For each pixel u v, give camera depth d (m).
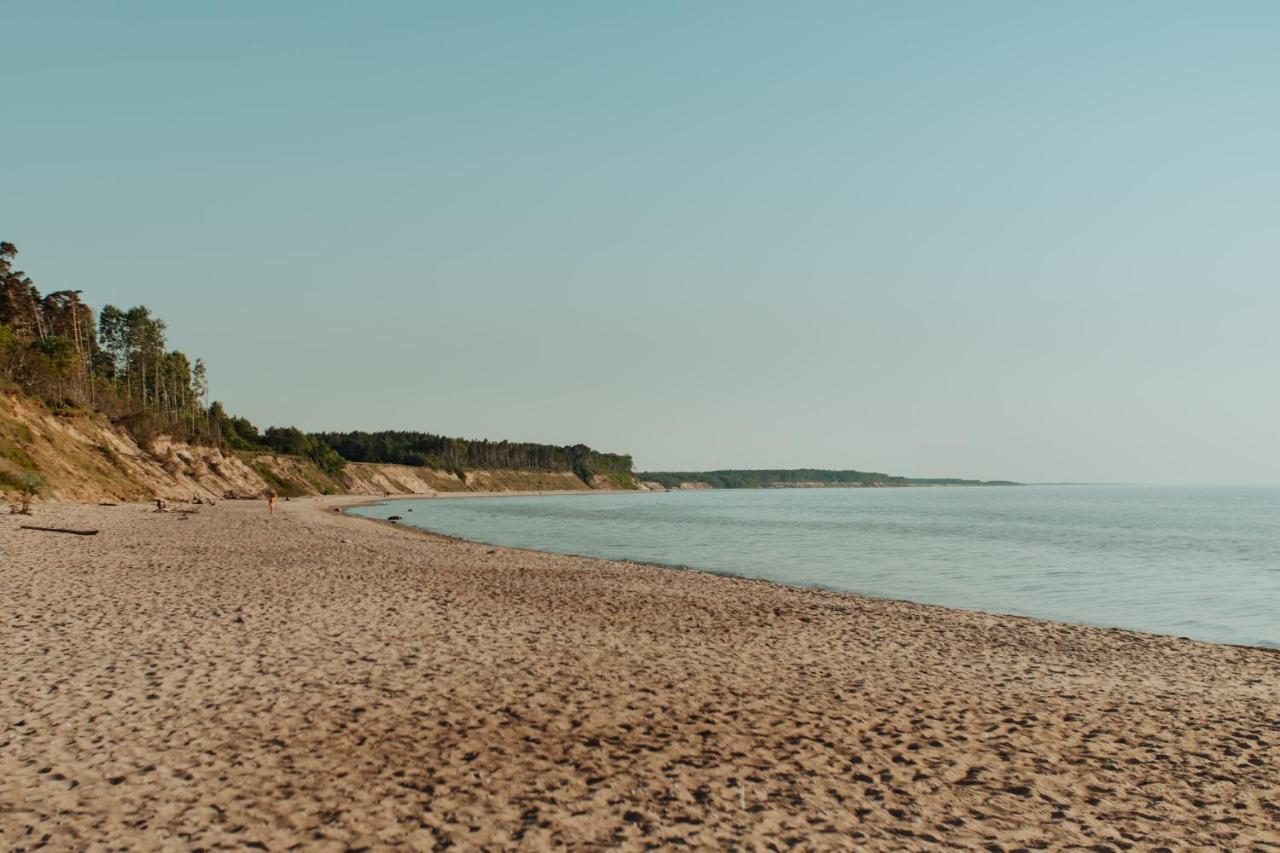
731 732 11.55
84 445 80.06
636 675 14.66
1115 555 50.19
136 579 24.02
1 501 53.34
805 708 12.98
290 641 16.08
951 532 73.00
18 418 69.94
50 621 17.05
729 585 31.12
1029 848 8.21
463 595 24.09
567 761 10.07
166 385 147.25
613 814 8.55
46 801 8.20
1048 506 158.00
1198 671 17.84
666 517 104.56
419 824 8.06
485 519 95.31
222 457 135.88
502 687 13.34
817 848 7.95
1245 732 12.67
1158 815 9.21
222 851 7.29
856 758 10.70
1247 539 64.81
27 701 11.44
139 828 7.69
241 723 10.93
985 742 11.64
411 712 11.75
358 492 197.00
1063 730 12.41
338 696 12.38
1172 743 11.96
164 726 10.66
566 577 30.88
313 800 8.55
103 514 53.62
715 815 8.64
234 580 24.89
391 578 27.48
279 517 68.62
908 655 18.05
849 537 65.88
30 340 101.50
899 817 8.84
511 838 7.84
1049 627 23.19
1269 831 8.84
